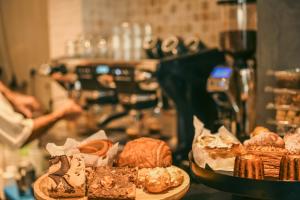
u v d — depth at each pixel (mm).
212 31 2541
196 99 2012
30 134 1987
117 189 1048
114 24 3191
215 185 1051
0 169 2385
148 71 1960
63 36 3229
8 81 3799
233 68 1836
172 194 1071
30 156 2461
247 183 999
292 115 1459
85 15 3096
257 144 1148
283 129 1498
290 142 1124
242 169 1027
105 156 1198
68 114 2121
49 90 3436
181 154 1902
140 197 1058
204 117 2023
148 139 1251
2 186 2236
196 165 1126
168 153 1228
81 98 2646
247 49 1792
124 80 2189
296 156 1031
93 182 1068
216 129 1911
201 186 1370
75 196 1080
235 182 1013
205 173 1077
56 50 3297
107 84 2320
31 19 3498
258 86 1706
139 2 3004
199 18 2617
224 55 2082
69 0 3148
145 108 2371
